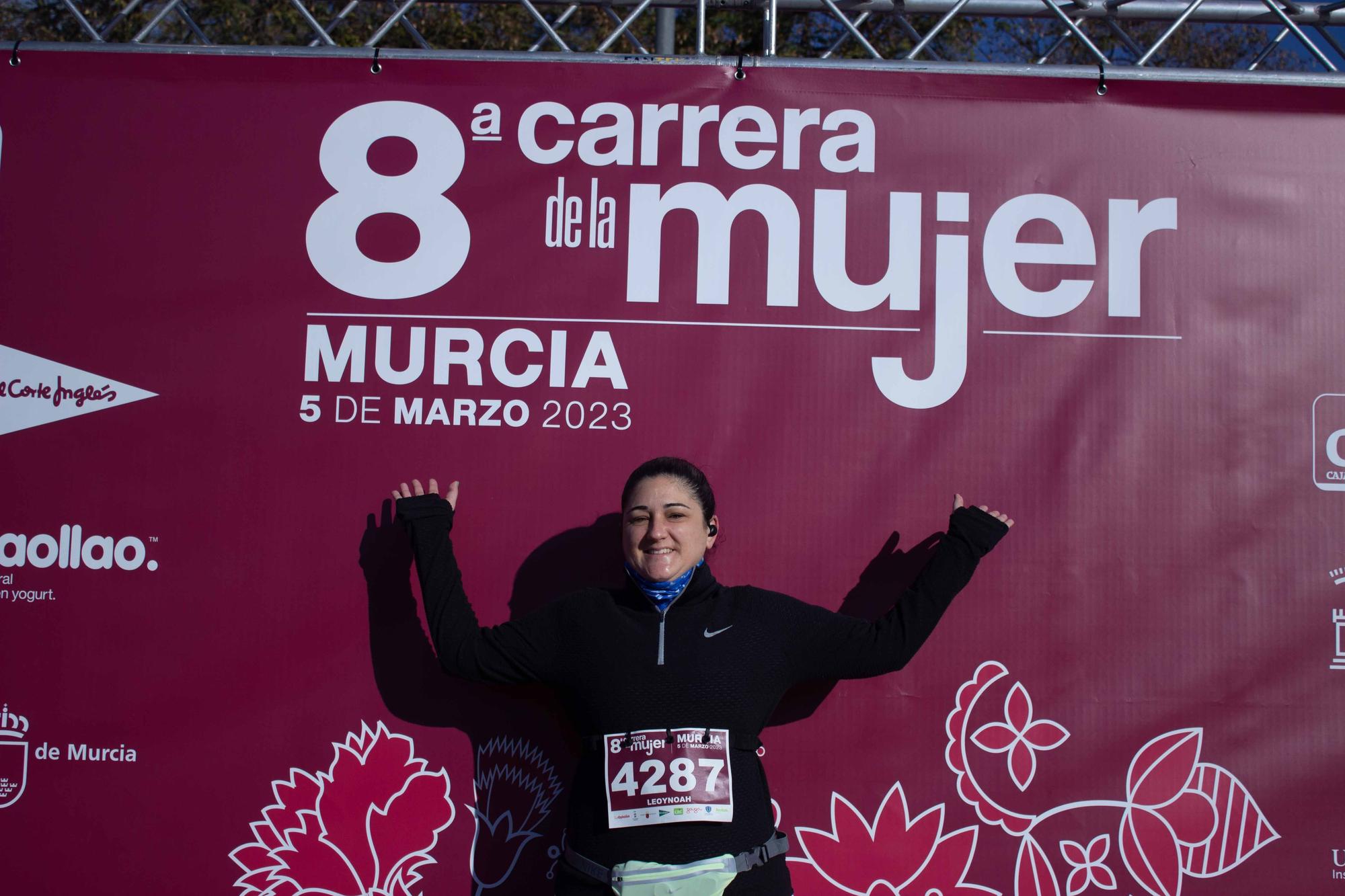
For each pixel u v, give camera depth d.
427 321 2.32
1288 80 2.35
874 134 2.35
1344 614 2.25
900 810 2.21
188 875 2.21
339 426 2.29
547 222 2.34
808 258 2.32
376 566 2.27
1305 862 2.20
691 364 2.30
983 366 2.30
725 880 1.75
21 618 2.24
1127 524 2.27
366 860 2.22
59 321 2.30
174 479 2.28
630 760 1.80
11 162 2.34
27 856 2.20
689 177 2.35
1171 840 2.20
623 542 2.02
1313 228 2.33
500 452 2.29
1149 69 2.36
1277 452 2.28
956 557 2.04
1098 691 2.23
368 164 2.35
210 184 2.34
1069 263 2.32
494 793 2.24
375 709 2.25
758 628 1.91
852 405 2.29
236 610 2.26
